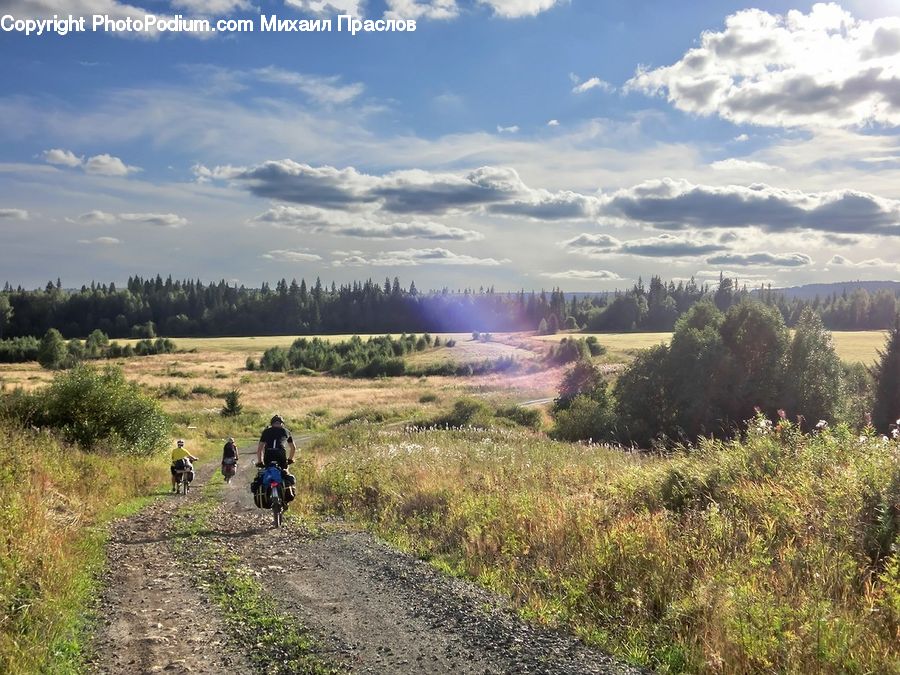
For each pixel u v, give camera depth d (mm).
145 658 5234
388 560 8273
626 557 6723
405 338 135875
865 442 9039
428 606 6340
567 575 6938
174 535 10359
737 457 9406
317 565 8117
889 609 5012
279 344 160625
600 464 14398
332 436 33156
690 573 6242
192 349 139875
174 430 39250
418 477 13500
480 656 5090
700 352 40375
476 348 133625
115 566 8219
